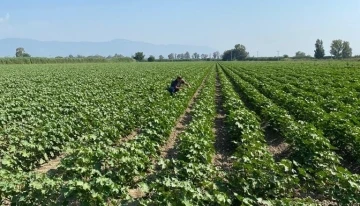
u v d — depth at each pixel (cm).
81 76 5041
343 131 1407
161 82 3794
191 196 824
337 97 2305
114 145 1541
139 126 1856
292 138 1377
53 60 12825
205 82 4344
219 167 1302
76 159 1030
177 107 2184
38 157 1292
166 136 1594
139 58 19438
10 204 891
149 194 973
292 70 5762
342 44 18762
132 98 2519
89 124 1655
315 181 1028
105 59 15412
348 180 927
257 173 978
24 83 3744
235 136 1570
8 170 1093
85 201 850
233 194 938
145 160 1114
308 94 2488
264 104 2191
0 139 1499
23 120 1770
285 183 991
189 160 1141
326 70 5212
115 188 873
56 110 1988
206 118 1830
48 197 868
